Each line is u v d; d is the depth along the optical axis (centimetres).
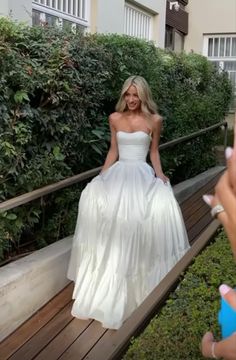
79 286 295
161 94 534
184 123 561
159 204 294
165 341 167
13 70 287
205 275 224
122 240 284
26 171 314
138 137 316
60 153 340
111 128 331
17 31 303
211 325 177
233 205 87
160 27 995
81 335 277
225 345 107
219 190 90
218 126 668
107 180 304
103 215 288
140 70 468
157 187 302
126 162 317
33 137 325
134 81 321
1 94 284
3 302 264
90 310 287
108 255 286
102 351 261
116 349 162
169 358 158
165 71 564
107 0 754
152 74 491
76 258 304
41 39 324
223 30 1307
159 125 330
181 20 1273
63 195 349
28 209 323
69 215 358
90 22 731
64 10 668
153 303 191
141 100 321
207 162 677
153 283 287
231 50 1323
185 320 182
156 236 290
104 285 286
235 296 106
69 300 314
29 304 290
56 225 351
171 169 544
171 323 179
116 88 423
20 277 277
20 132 296
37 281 295
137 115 325
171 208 301
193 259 246
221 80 793
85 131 382
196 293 205
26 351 260
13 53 287
